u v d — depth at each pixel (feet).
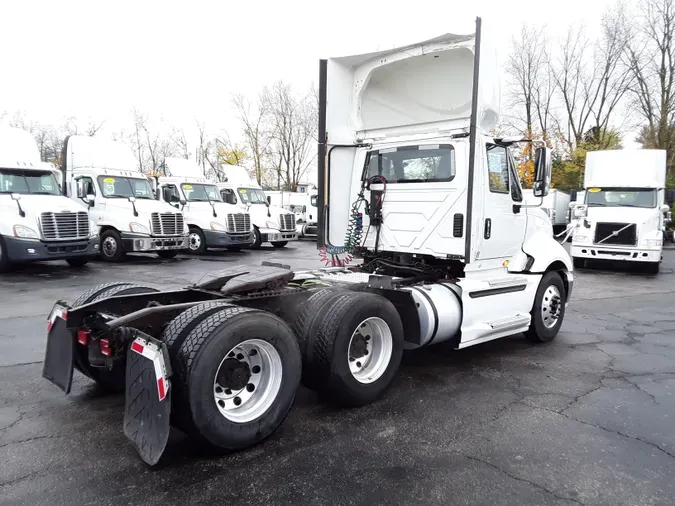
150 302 14.07
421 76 18.97
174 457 11.02
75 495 9.46
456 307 16.89
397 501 9.45
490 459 11.12
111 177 50.57
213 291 14.96
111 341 11.57
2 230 38.24
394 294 15.89
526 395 15.11
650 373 17.35
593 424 13.05
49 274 39.45
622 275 46.11
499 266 19.36
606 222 47.21
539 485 10.09
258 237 66.44
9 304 27.30
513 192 19.83
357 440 11.96
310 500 9.43
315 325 13.43
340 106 20.22
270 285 14.28
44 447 11.33
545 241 21.76
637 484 10.18
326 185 20.38
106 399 14.24
